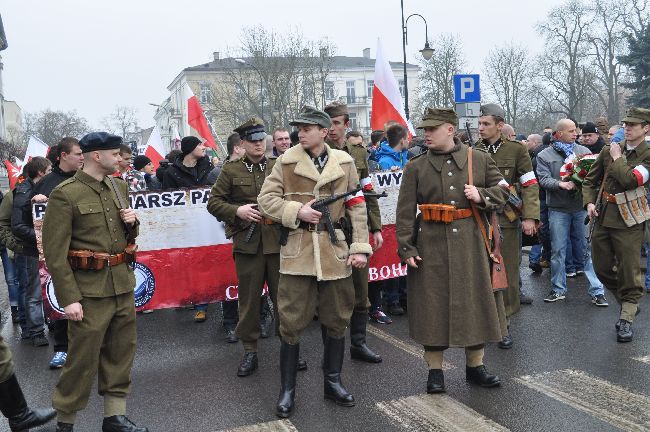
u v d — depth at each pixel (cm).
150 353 604
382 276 680
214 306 812
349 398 441
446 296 438
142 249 653
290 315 432
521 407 427
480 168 445
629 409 418
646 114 566
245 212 500
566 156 712
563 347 554
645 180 556
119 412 405
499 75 5347
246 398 470
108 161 395
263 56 4312
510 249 557
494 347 563
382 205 689
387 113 873
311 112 429
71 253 387
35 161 606
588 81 5256
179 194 659
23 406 414
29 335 664
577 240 816
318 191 430
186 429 420
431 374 461
